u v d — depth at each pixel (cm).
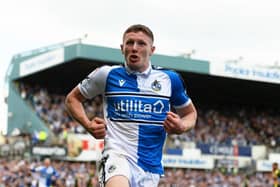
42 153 3105
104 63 3819
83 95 570
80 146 3219
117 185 520
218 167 3638
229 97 4738
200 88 4531
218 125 4353
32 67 3988
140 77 555
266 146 4034
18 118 4016
